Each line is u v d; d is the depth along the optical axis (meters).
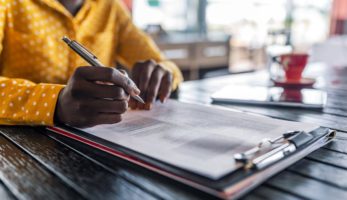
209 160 0.39
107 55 1.00
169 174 0.38
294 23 5.91
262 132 0.50
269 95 0.85
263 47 5.06
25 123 0.57
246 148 0.43
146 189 0.37
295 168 0.43
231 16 5.50
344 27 5.61
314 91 0.91
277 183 0.38
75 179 0.39
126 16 1.08
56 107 0.54
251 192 0.36
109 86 0.50
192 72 3.33
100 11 0.98
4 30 0.79
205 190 0.34
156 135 0.49
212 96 0.84
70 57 0.86
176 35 4.00
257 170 0.38
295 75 0.99
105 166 0.42
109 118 0.51
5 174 0.41
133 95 0.54
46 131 0.56
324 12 6.04
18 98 0.57
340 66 1.50
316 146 0.49
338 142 0.53
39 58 0.82
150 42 1.07
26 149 0.48
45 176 0.40
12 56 0.81
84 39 0.90
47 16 0.84
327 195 0.36
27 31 0.81
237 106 0.78
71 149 0.48
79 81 0.50
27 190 0.37
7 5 0.79
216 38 3.69
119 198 0.35
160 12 4.40
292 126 0.54
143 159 0.41
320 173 0.41
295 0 6.00
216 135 0.49
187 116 0.60
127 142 0.46
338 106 0.78
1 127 0.58
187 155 0.41
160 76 0.72
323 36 5.96
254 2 5.66
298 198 0.35
